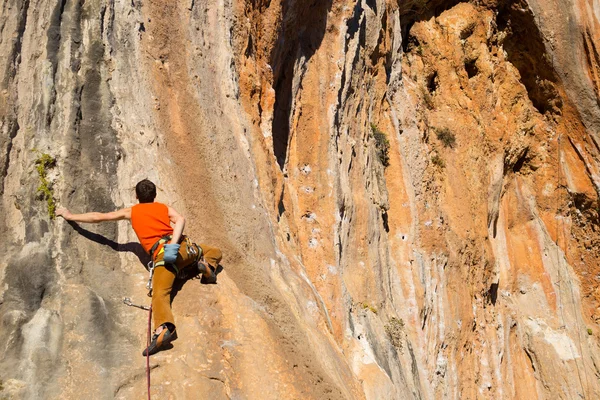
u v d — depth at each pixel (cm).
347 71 1380
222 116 953
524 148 2039
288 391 656
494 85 2011
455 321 1506
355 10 1427
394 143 1589
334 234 1188
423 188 1616
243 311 704
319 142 1263
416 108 1728
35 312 618
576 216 2097
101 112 780
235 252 802
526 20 2044
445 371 1402
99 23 833
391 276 1402
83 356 602
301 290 884
